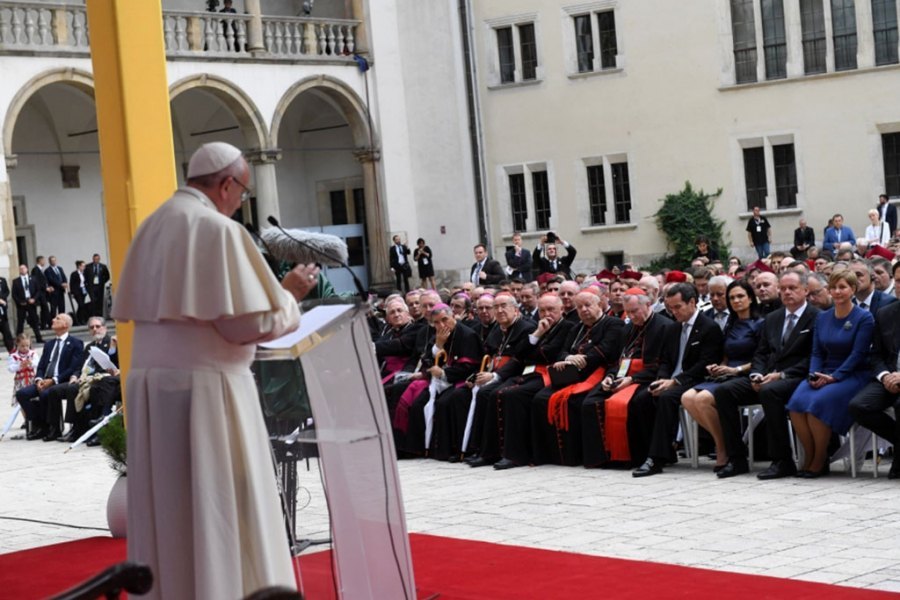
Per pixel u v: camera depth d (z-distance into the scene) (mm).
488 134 42719
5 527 12508
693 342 13211
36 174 38531
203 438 5754
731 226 39688
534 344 14773
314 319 6406
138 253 5953
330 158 44375
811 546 9070
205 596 5699
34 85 33281
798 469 12469
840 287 11969
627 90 40719
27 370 21016
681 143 40125
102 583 3809
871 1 37625
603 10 40906
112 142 10242
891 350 11703
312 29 39812
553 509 11398
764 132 39062
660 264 40188
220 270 5727
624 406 13281
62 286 35469
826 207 38500
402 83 42219
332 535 6367
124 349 10656
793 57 38594
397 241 40156
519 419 14273
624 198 41219
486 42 42406
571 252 34625
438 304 15766
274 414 7684
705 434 13484
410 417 15547
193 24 36594
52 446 19641
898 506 10391
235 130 41562
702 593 7855
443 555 9617
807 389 12000
